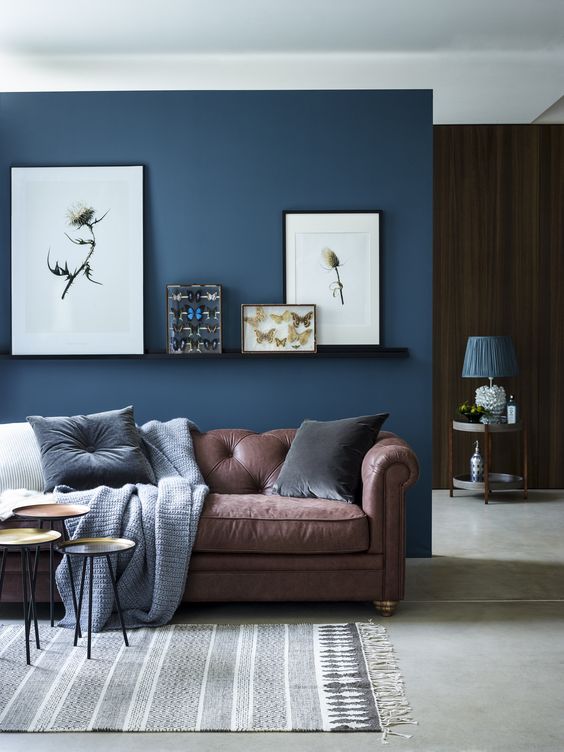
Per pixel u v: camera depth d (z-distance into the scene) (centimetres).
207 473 469
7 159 523
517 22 533
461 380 758
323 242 526
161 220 526
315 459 441
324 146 525
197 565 396
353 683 316
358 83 631
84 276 524
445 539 566
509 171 750
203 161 526
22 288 524
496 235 753
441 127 750
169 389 530
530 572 480
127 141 524
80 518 390
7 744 269
